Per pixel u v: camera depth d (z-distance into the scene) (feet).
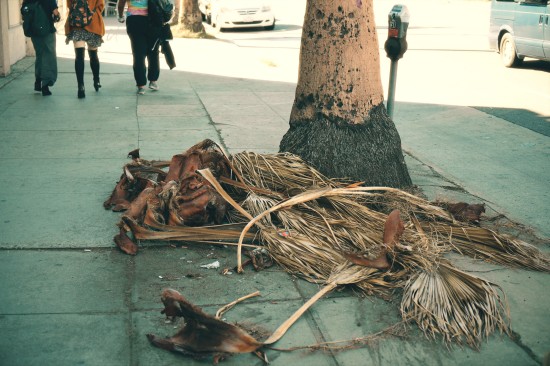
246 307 13.23
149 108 30.96
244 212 15.89
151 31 33.22
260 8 67.67
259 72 42.50
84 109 30.14
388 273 14.23
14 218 17.26
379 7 98.17
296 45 57.26
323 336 12.29
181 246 15.94
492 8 47.93
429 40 60.44
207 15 76.69
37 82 32.91
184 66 43.68
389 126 19.27
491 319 12.67
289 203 15.94
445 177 22.71
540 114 32.58
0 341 11.69
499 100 35.65
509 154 25.94
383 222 16.34
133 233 15.55
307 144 18.84
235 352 11.35
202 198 15.96
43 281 13.96
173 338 11.72
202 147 18.19
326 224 15.75
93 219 17.39
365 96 18.70
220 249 15.85
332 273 14.14
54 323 12.36
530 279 14.83
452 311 12.82
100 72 39.81
